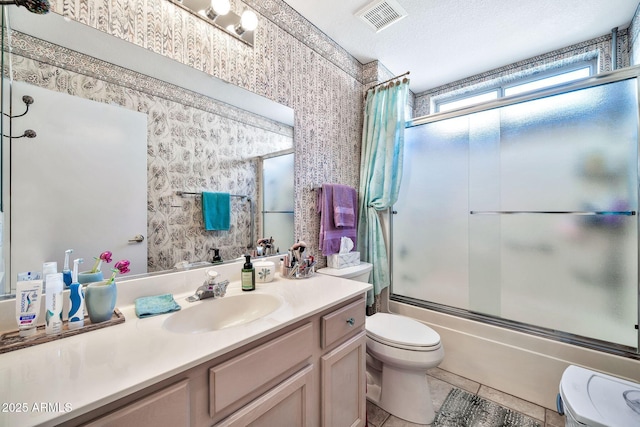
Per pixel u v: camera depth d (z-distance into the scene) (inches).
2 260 31.1
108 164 39.2
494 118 74.4
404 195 91.4
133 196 41.6
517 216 70.8
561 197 64.7
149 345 28.2
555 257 65.6
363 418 50.8
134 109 41.8
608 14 67.4
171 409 24.4
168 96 45.5
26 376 22.6
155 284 42.4
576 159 62.8
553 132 65.6
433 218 85.5
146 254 42.9
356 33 75.7
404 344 54.6
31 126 33.3
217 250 52.3
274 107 62.5
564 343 60.8
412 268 89.7
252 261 57.4
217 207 52.4
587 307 61.5
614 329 58.5
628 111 57.0
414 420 56.1
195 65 48.7
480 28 73.0
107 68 39.2
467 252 79.2
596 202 60.6
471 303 78.2
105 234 38.8
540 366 62.1
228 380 28.6
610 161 58.9
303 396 38.1
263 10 59.7
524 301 69.7
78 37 36.8
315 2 64.1
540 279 67.5
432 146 85.7
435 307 83.4
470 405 61.7
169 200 45.8
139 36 42.1
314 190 73.5
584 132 61.8
